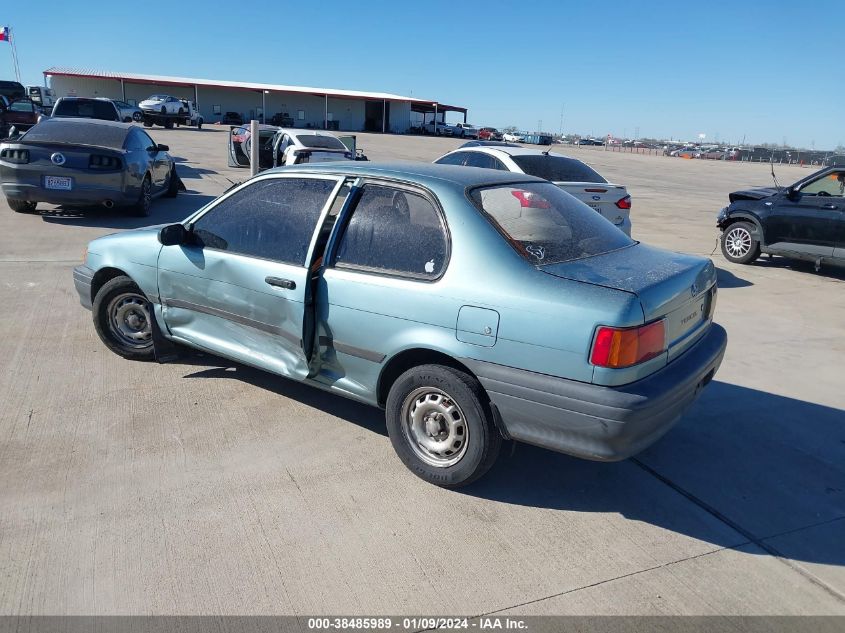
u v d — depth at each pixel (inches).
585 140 3324.3
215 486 135.8
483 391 130.7
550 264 128.6
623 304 117.1
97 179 392.5
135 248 183.5
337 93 2480.3
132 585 107.3
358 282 141.3
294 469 143.6
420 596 108.2
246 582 109.3
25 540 116.5
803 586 114.7
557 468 151.0
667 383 123.3
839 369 220.4
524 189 151.7
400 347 136.1
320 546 119.2
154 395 175.2
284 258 153.9
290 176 161.3
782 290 335.0
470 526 127.4
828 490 146.2
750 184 1156.5
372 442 156.8
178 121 1758.1
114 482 135.0
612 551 122.0
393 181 144.8
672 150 2699.3
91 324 226.5
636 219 594.2
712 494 142.6
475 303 126.5
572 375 119.0
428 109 2851.9
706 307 150.7
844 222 355.3
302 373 153.7
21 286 266.5
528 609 106.3
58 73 2196.1
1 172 385.7
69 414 162.4
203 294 169.6
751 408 186.4
